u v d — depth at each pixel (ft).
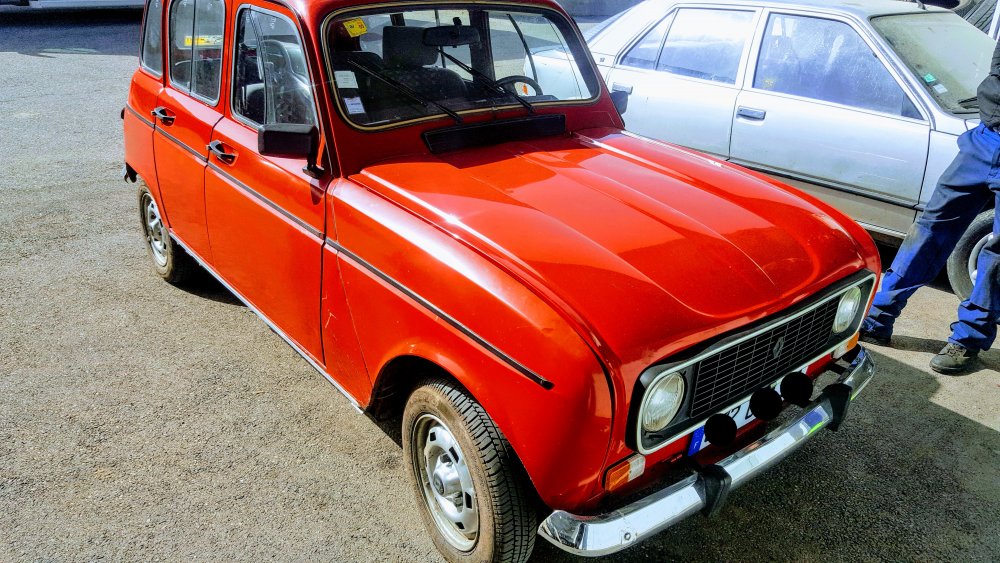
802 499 10.12
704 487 7.60
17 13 49.39
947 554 9.25
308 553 9.02
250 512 9.64
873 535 9.53
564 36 11.98
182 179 12.49
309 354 10.42
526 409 7.01
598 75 12.19
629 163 10.14
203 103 11.87
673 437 7.24
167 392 12.05
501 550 7.98
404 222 8.28
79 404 11.67
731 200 9.21
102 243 17.49
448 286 7.64
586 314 6.91
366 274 8.64
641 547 9.29
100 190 20.66
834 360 9.45
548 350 6.79
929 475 10.62
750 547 9.31
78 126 26.23
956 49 16.22
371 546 9.16
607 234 8.04
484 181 9.08
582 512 7.35
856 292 8.97
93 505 9.66
